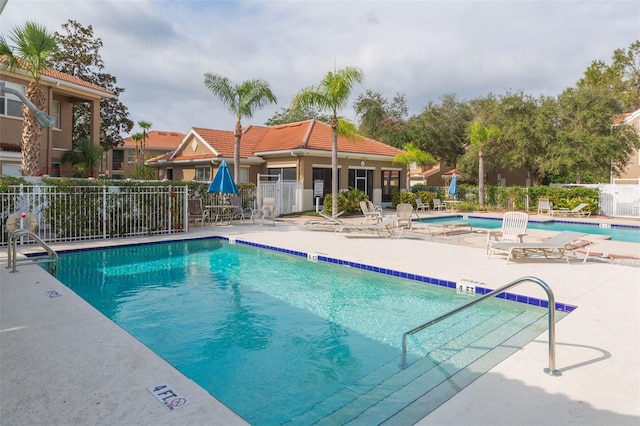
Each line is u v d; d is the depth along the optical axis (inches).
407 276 343.9
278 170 1023.6
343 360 196.4
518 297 274.1
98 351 172.4
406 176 1210.0
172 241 513.0
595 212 962.7
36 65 608.4
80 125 1242.0
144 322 249.4
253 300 293.7
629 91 1900.8
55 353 170.2
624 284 301.1
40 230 465.4
